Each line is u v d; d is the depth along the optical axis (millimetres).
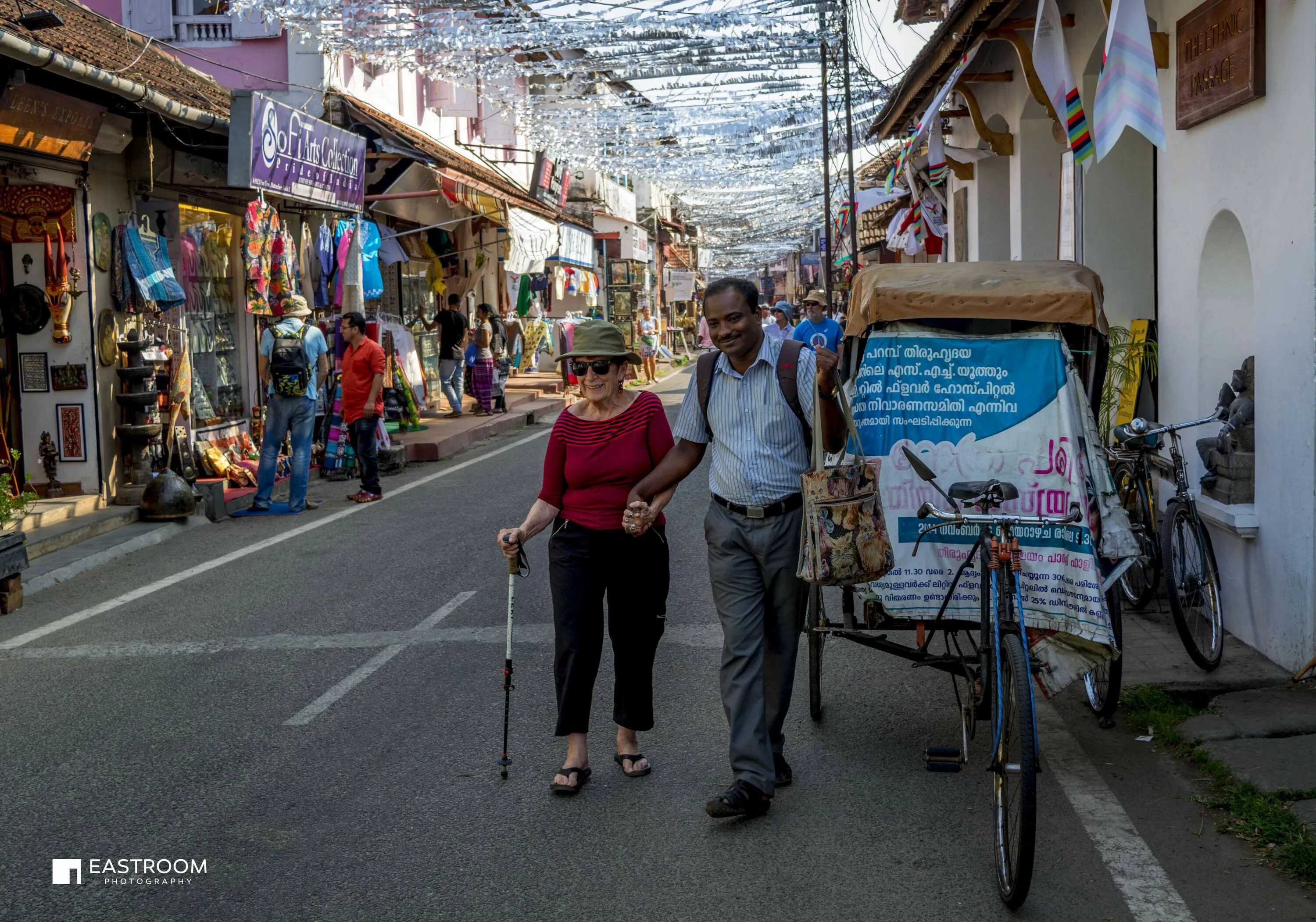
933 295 5594
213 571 9828
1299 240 6125
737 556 4988
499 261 28516
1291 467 6301
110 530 11250
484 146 22609
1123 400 8781
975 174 15773
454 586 8977
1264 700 5871
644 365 34781
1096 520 5492
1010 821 4117
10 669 7203
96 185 12023
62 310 11734
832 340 13672
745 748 4848
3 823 4957
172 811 5031
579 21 13062
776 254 63188
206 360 14484
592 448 5234
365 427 13211
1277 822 4586
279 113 12992
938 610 5559
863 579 4801
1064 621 5359
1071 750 5555
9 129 10234
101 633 7992
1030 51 10180
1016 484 5535
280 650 7406
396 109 20672
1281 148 6297
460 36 13219
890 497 5621
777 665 5121
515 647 7309
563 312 36156
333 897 4250
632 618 5277
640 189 45844
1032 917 4004
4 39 8922
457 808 5004
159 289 12344
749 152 19688
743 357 5000
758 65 14062
